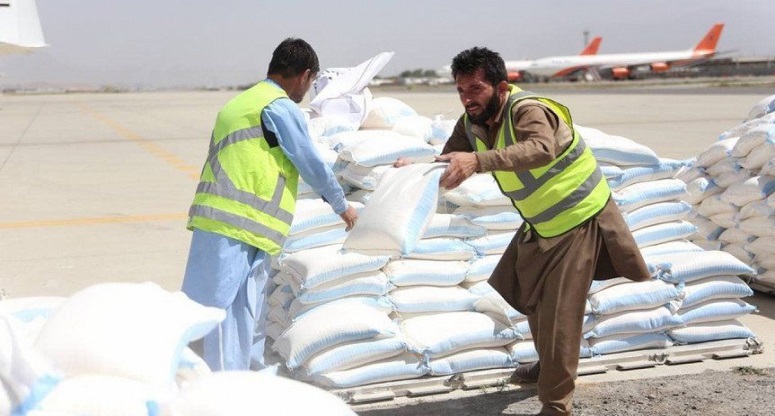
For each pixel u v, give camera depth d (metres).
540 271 3.76
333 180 3.86
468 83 3.58
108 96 79.00
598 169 3.74
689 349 4.76
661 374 4.55
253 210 3.76
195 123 28.48
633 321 4.62
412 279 4.52
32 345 1.85
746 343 4.89
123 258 7.57
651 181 5.10
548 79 96.00
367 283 4.41
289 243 4.71
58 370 1.75
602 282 4.64
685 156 14.88
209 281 3.74
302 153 3.78
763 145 5.76
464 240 4.71
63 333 1.86
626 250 3.71
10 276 6.91
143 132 24.03
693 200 6.34
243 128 3.77
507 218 4.72
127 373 1.79
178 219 9.63
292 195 3.90
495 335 4.41
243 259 3.78
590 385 4.40
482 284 4.68
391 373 4.26
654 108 30.97
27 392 1.63
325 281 4.35
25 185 12.62
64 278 6.85
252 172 3.76
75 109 42.00
